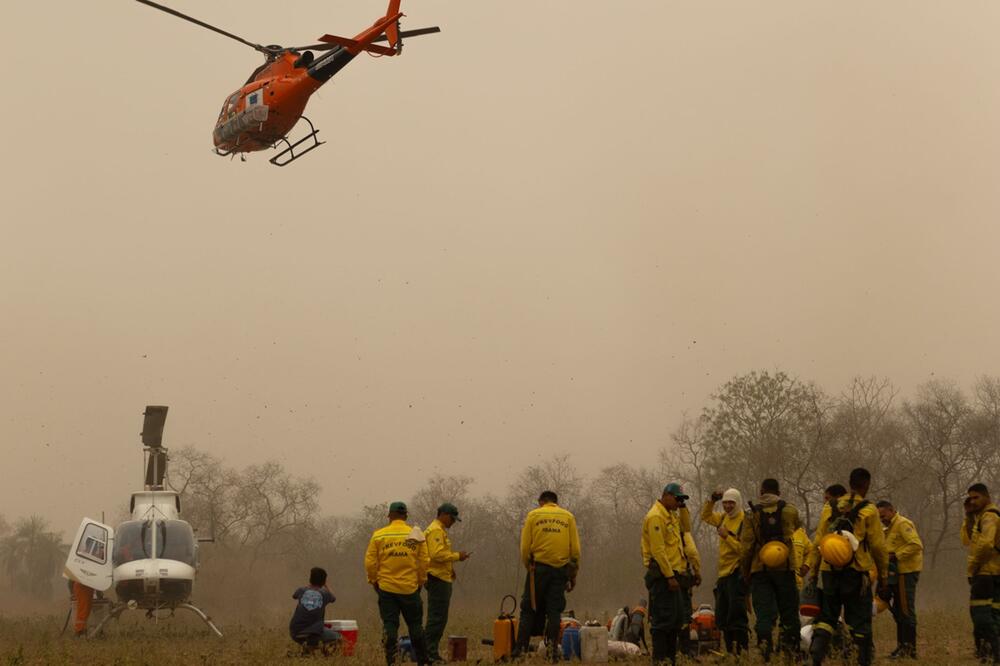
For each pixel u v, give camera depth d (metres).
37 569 65.00
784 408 44.31
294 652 15.29
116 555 23.22
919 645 15.34
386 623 12.18
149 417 26.03
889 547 13.93
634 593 46.81
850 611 11.16
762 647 11.87
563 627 14.44
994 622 12.08
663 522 12.05
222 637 21.30
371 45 23.81
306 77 23.92
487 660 13.88
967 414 49.81
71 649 16.92
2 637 22.23
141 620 29.66
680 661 11.78
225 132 25.64
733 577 12.97
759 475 43.91
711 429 45.06
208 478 60.75
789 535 11.93
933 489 49.50
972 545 12.25
